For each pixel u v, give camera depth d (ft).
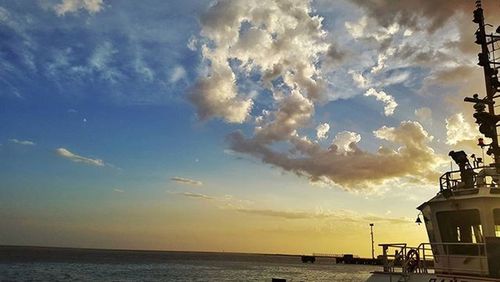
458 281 56.70
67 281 380.17
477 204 59.82
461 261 60.18
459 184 63.93
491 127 67.36
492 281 53.57
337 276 564.30
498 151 66.54
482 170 63.10
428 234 67.77
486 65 69.82
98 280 400.26
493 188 59.72
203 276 491.72
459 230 62.18
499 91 68.49
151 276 464.65
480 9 71.05
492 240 55.42
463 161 63.93
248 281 436.76
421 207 70.03
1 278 385.09
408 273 62.39
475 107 68.69
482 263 57.57
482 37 70.49
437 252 64.13
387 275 65.10
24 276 410.72
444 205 63.82
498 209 58.70
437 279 58.75
